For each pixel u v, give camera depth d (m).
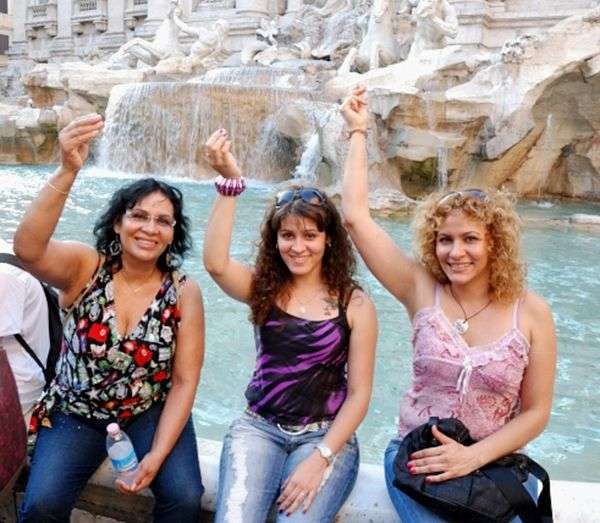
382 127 15.80
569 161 17.91
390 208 13.27
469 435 2.60
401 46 23.77
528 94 15.66
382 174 15.46
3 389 2.77
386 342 6.29
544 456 4.32
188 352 2.94
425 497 2.46
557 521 2.64
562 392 5.32
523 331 2.64
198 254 9.40
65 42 38.72
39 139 24.17
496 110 15.68
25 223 2.73
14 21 41.41
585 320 7.28
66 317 2.94
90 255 2.94
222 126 20.12
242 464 2.74
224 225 2.93
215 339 6.23
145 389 2.94
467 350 2.66
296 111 18.44
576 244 11.47
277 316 2.87
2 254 3.11
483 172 16.61
